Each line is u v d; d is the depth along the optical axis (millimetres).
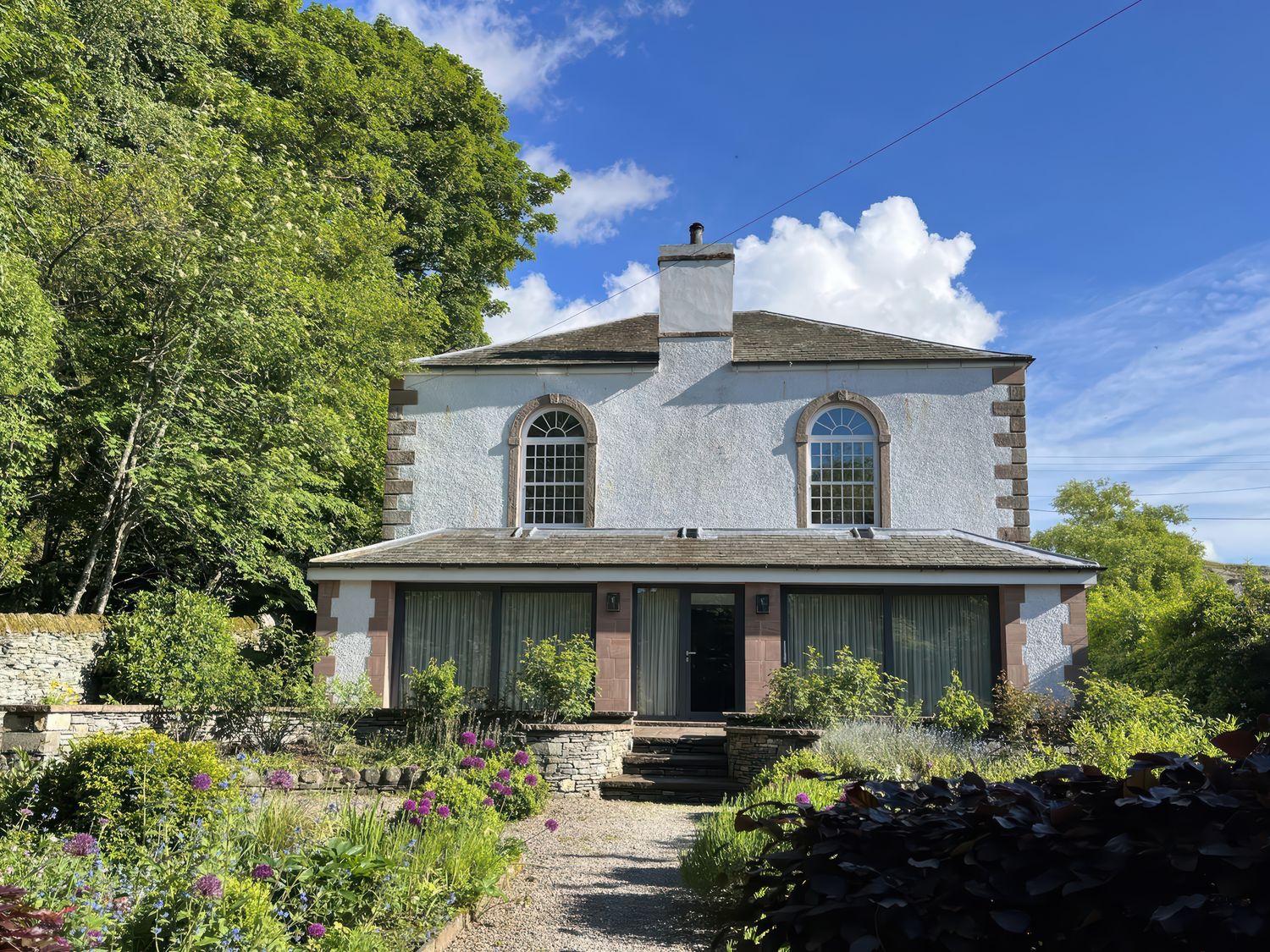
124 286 18781
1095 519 45125
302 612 24234
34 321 14734
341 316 20031
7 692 14711
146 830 7621
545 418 19438
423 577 16609
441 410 19500
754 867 4078
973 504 18156
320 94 28000
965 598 16391
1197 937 2828
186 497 18484
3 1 15820
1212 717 15953
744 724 14078
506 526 18953
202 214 17938
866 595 16594
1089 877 2965
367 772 12570
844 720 13727
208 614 15828
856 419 18750
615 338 21047
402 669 16969
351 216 23938
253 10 28312
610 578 16375
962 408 18438
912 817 3666
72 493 20141
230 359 19125
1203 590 17844
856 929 3223
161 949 5285
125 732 13258
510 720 14062
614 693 16094
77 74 17531
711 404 18953
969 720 13609
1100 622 24672
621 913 7508
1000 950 3211
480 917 7352
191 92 23000
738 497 18609
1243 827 2912
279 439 19500
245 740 14234
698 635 16781
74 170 17234
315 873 6551
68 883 5848
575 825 11031
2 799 8758
